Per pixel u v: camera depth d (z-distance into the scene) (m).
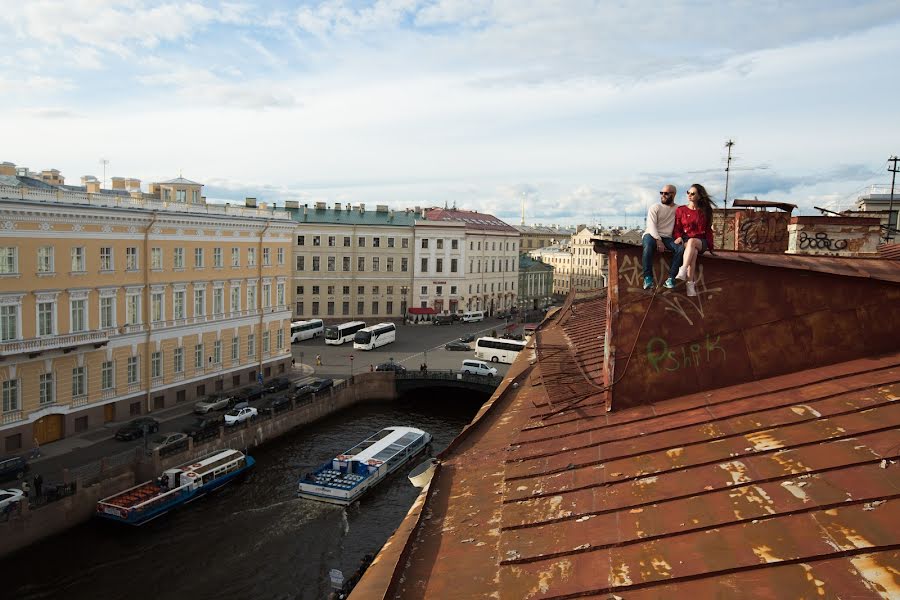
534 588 5.67
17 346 36.03
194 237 49.22
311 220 92.69
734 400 8.45
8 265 36.16
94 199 41.12
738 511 5.89
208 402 47.72
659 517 6.24
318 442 48.41
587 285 139.38
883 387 7.57
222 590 28.48
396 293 99.88
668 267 9.23
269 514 35.72
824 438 6.72
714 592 4.93
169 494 34.56
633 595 5.20
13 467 33.34
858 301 8.75
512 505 7.47
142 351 44.94
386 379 61.91
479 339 74.50
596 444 8.42
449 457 10.09
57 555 30.33
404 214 105.75
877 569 4.71
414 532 7.32
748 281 9.05
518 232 121.25
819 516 5.49
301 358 69.62
